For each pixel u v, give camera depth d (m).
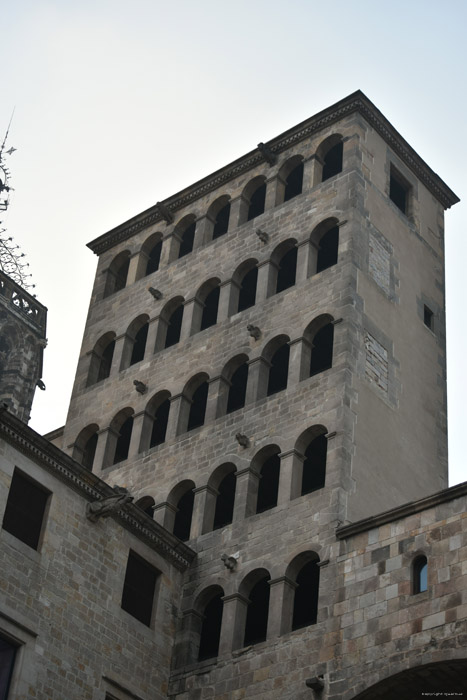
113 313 66.19
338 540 48.38
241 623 50.19
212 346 59.44
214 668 49.22
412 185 65.12
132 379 61.91
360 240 58.25
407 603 44.59
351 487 50.66
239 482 53.72
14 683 44.00
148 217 68.56
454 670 42.53
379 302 57.59
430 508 45.94
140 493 57.12
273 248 60.59
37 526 47.50
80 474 49.22
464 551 44.00
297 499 51.09
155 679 49.66
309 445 55.12
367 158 61.91
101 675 47.38
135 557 51.22
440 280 63.69
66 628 46.69
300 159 63.97
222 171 66.12
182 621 51.72
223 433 55.78
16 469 47.19
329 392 53.19
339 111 63.06
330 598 47.12
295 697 46.00
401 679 43.59
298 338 56.00
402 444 54.88
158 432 61.53
